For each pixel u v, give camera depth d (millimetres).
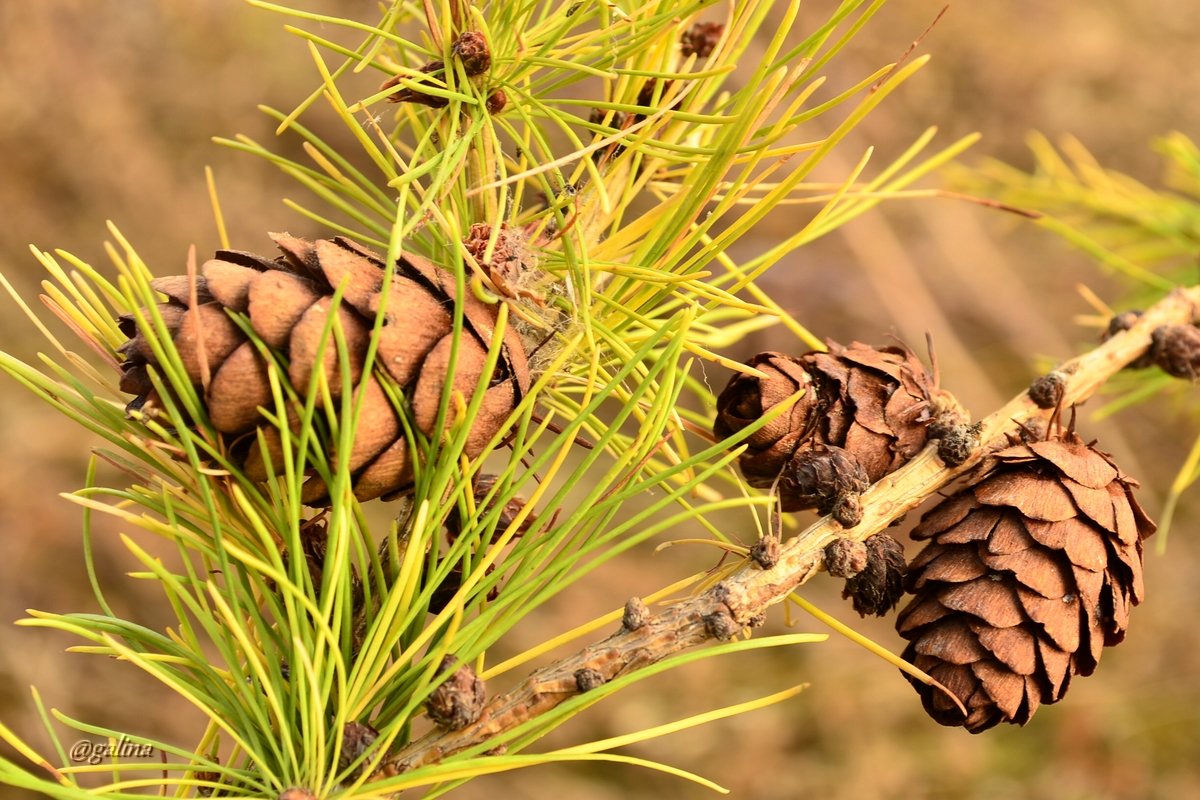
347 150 1382
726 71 444
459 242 432
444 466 435
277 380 428
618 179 462
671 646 445
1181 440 1373
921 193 473
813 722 1229
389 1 483
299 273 437
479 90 451
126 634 439
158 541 1148
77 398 441
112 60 1376
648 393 459
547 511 441
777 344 1374
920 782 1189
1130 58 1512
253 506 440
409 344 434
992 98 1471
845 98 444
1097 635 447
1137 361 483
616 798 1174
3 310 1253
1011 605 446
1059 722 1230
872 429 455
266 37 1396
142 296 429
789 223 1388
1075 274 1446
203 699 437
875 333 1386
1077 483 449
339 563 431
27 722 1020
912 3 1472
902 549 453
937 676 447
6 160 1296
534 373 454
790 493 455
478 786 1147
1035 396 461
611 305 448
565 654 1186
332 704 441
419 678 441
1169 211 559
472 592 442
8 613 1081
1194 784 1169
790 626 453
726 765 1188
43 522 1133
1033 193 585
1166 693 1243
